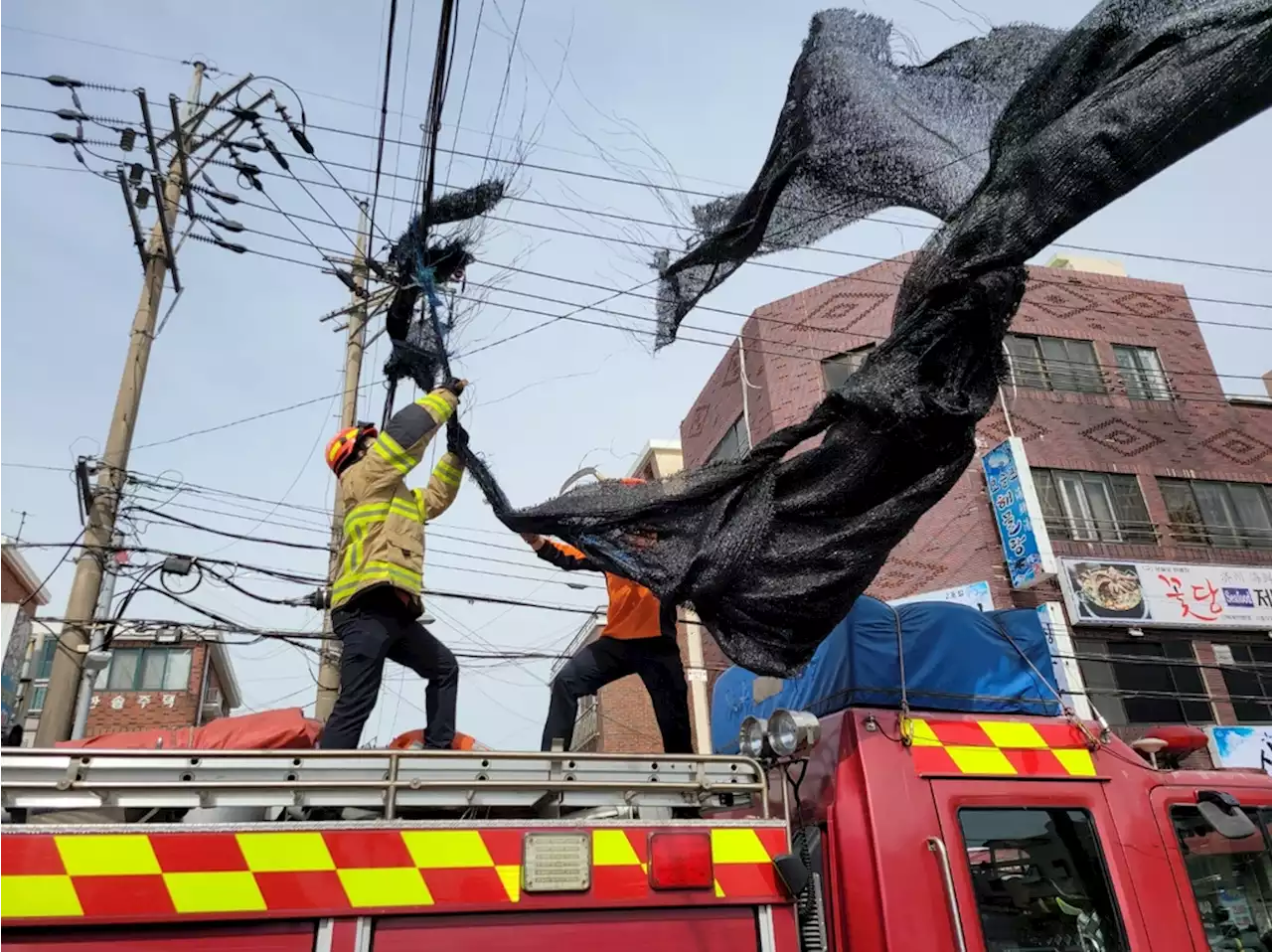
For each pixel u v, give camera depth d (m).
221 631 11.17
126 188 11.09
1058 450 18.61
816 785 3.72
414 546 4.06
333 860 2.62
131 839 2.48
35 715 16.67
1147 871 3.67
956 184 3.79
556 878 2.79
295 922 2.53
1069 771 3.77
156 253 11.62
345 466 4.43
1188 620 17.34
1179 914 3.62
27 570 22.48
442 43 4.26
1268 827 3.97
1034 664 4.18
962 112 3.85
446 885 2.68
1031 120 3.32
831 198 4.27
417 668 4.11
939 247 3.52
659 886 2.91
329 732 3.69
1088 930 3.49
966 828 3.53
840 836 3.46
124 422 10.90
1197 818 3.91
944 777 3.58
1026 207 3.26
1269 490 19.64
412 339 4.80
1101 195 3.14
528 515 4.08
